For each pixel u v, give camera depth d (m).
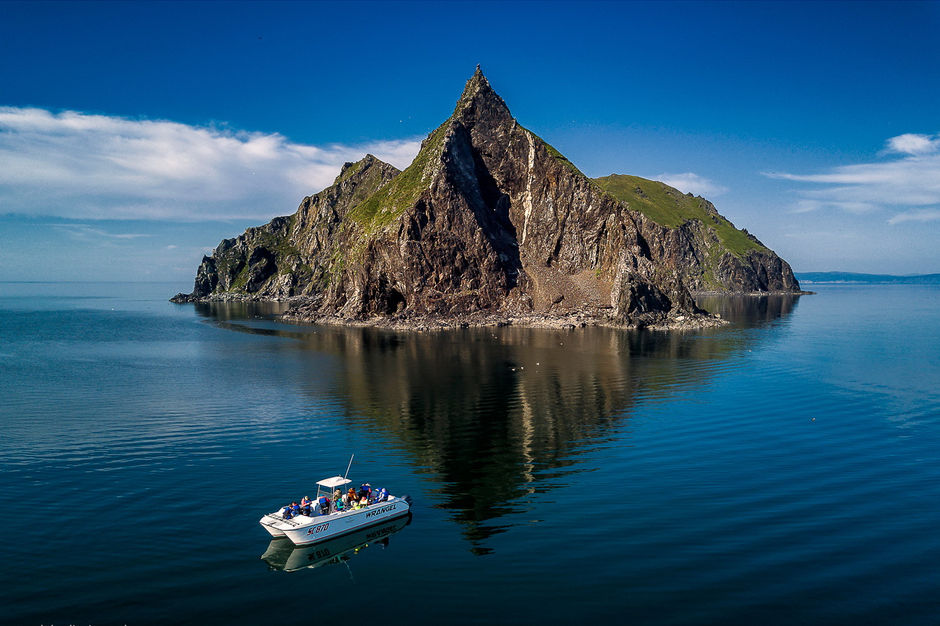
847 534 39.25
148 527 40.50
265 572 34.69
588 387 88.12
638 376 96.88
